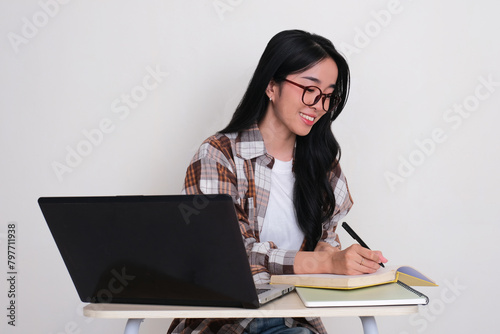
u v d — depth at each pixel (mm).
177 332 1401
